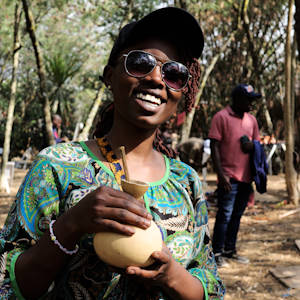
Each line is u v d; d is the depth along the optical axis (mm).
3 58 14734
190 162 9305
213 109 12797
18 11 8703
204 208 1202
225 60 12430
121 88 1062
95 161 1066
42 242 893
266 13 10969
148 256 875
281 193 8648
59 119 9680
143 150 1127
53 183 998
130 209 862
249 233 5465
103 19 9078
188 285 1003
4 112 16703
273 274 3934
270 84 12844
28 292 899
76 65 14797
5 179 9008
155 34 1084
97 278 969
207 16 10297
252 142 3979
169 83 1062
